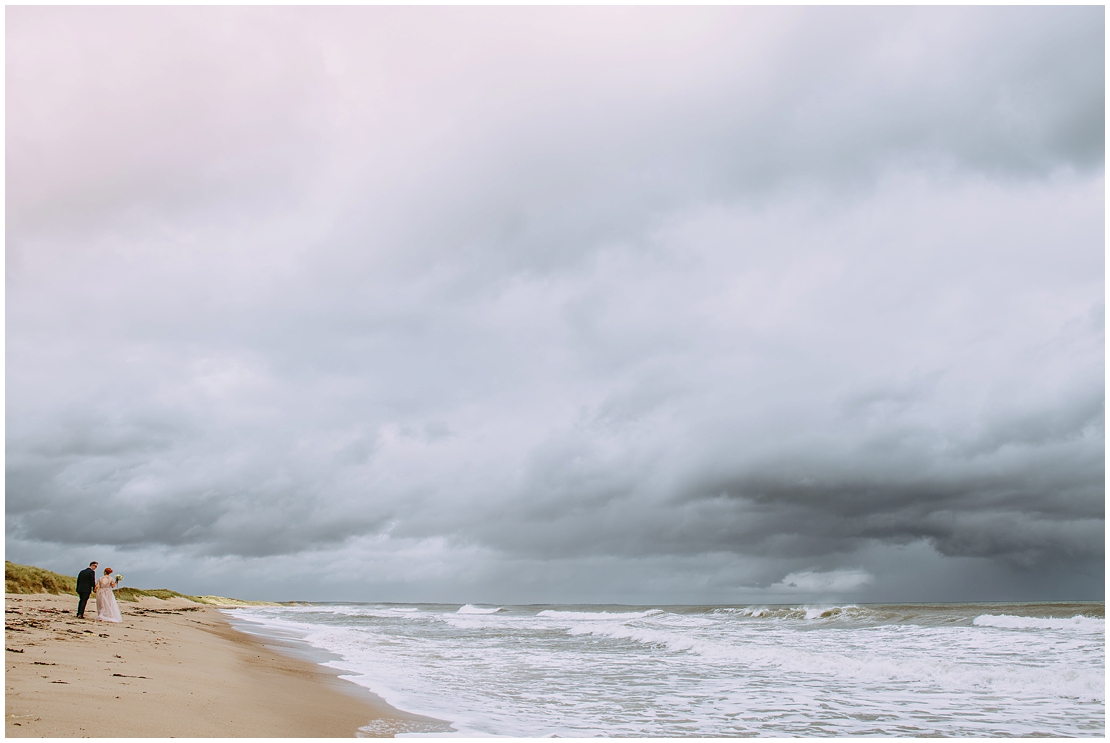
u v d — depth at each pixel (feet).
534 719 35.12
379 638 95.09
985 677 49.85
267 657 59.52
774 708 39.45
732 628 114.32
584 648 78.23
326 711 33.42
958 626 104.01
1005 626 101.55
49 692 28.43
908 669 53.78
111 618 71.20
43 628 54.29
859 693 44.86
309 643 83.66
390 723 31.76
